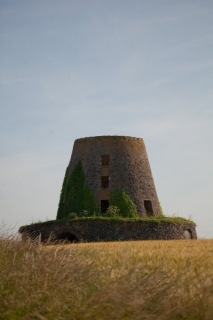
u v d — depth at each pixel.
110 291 12.52
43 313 12.67
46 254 16.53
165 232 58.38
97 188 61.81
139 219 57.69
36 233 58.38
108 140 63.25
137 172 62.94
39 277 14.27
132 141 63.97
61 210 64.12
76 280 14.19
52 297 13.13
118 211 60.12
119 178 61.91
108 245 32.69
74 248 18.88
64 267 15.02
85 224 56.81
